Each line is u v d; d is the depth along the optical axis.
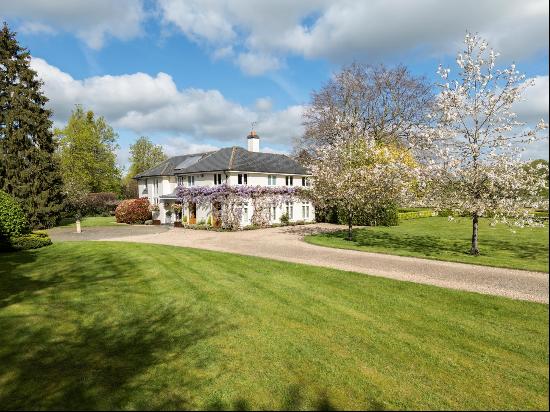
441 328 7.45
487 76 15.11
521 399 5.11
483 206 14.41
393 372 5.76
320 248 17.94
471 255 15.27
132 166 69.81
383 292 9.84
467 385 5.43
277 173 32.22
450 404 4.98
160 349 6.38
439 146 15.92
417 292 9.78
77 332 7.01
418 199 17.66
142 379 5.36
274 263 13.45
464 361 6.12
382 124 38.16
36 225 30.17
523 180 14.63
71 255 14.90
